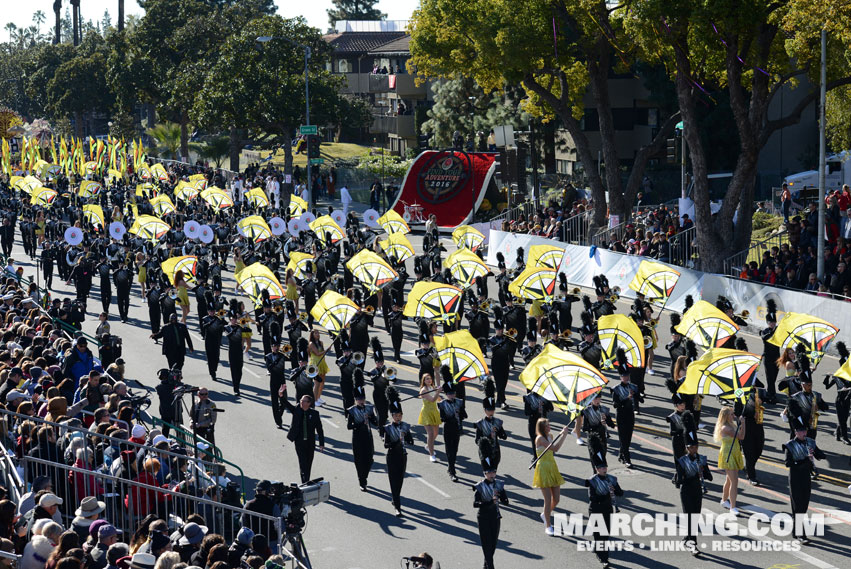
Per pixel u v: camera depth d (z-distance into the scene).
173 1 89.81
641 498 18.95
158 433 18.28
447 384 20.20
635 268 36.91
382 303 34.72
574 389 18.73
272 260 37.09
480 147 69.50
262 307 29.80
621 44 42.03
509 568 16.08
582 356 24.28
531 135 52.62
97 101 113.12
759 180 59.00
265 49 69.12
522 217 50.56
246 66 69.44
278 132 75.38
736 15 32.22
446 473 20.75
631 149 64.50
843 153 49.84
